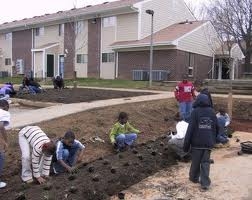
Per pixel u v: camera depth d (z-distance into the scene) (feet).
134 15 105.91
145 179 27.02
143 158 30.42
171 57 97.35
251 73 106.22
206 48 110.32
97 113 41.45
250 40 103.86
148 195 24.03
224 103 54.75
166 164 30.32
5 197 22.36
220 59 116.26
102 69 114.21
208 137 24.88
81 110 41.96
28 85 65.67
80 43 120.67
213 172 28.81
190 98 43.91
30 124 34.83
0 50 154.61
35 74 134.00
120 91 67.21
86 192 23.09
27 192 22.67
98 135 34.96
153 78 97.66
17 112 50.14
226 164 31.09
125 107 45.75
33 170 24.27
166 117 45.85
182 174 28.32
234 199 23.41
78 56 121.70
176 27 110.42
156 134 39.55
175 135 32.78
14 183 24.47
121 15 108.78
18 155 28.04
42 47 128.57
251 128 47.09
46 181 24.41
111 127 37.47
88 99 54.75
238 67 119.24
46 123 36.09
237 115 51.78
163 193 24.40
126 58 106.42
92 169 26.84
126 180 25.90
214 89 67.05
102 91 66.69
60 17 124.36
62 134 33.45
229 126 46.14
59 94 61.87
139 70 100.78
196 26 106.63
